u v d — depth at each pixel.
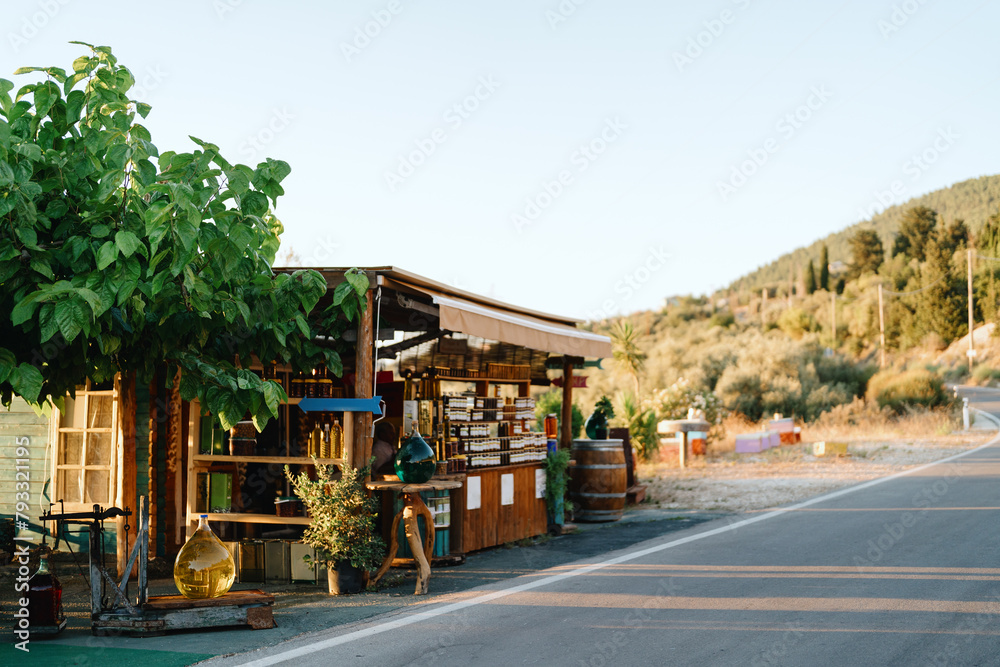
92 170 6.25
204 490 9.25
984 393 51.06
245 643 5.99
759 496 14.99
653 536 11.16
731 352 40.34
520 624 6.45
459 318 8.41
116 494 9.82
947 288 68.69
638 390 27.20
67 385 7.20
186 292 6.38
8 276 5.69
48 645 5.97
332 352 8.41
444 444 9.97
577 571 8.73
